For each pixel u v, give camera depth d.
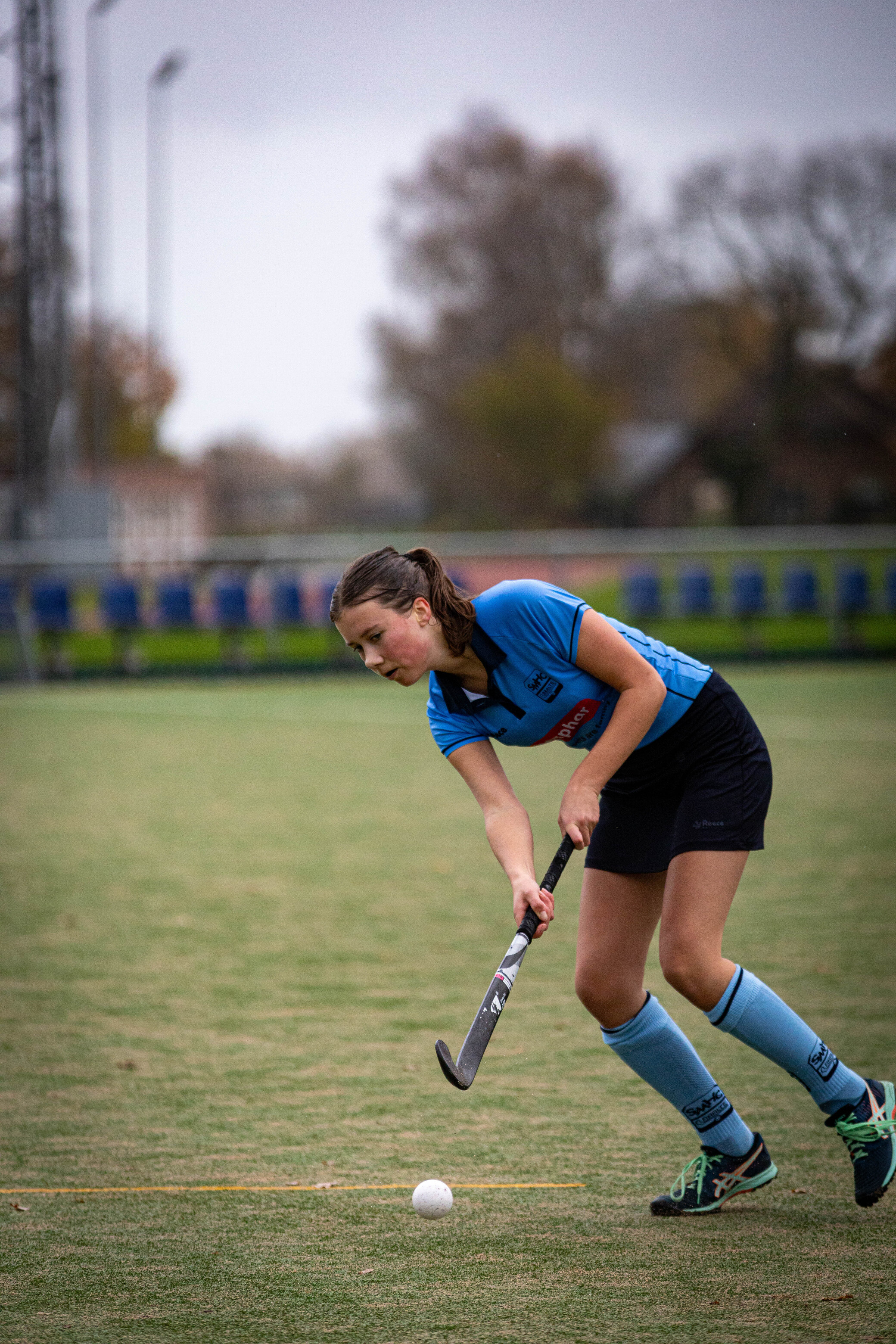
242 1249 10.52
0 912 23.14
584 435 161.38
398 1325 9.22
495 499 175.25
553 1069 15.12
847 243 145.88
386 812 33.22
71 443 88.62
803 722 49.22
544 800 34.19
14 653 66.75
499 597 10.84
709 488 173.25
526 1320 9.27
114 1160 12.48
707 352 172.12
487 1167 12.27
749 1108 13.81
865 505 158.00
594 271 166.00
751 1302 9.51
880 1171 11.00
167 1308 9.52
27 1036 16.41
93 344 112.94
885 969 18.92
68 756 43.25
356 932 21.62
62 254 88.31
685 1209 11.18
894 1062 14.92
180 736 48.16
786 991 17.84
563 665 10.92
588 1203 11.45
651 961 19.92
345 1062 15.38
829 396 157.62
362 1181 11.94
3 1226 11.02
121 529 160.50
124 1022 16.97
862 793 34.75
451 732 11.66
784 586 74.50
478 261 166.50
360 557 10.65
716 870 11.03
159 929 21.89
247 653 72.56
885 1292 9.67
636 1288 9.77
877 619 78.75
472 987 18.53
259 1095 14.27
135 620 68.50
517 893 10.75
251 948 20.69
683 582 74.12
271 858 27.70
